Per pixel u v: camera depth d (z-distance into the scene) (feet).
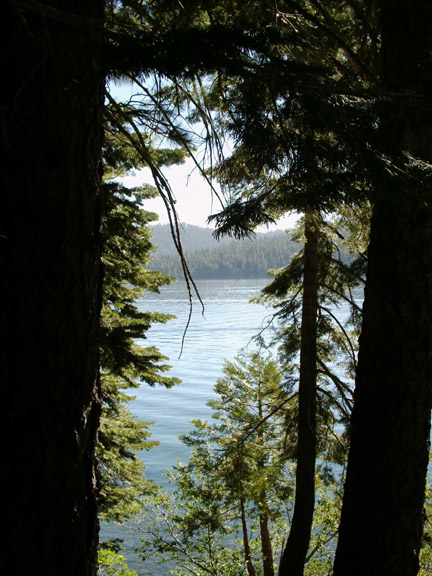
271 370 37.70
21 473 7.50
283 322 29.32
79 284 7.79
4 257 7.38
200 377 145.48
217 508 34.88
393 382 12.53
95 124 7.89
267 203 8.14
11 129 7.24
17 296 7.39
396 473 12.61
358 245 21.08
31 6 6.22
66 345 7.68
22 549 7.52
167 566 46.96
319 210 7.39
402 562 12.78
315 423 27.17
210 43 6.36
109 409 28.43
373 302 12.82
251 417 37.52
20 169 7.30
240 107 7.14
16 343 7.41
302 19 13.10
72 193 7.60
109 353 22.95
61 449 7.67
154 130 8.86
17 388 7.45
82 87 6.77
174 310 300.61
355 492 13.07
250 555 34.76
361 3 15.21
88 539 8.11
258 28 6.70
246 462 32.32
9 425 7.47
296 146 7.28
